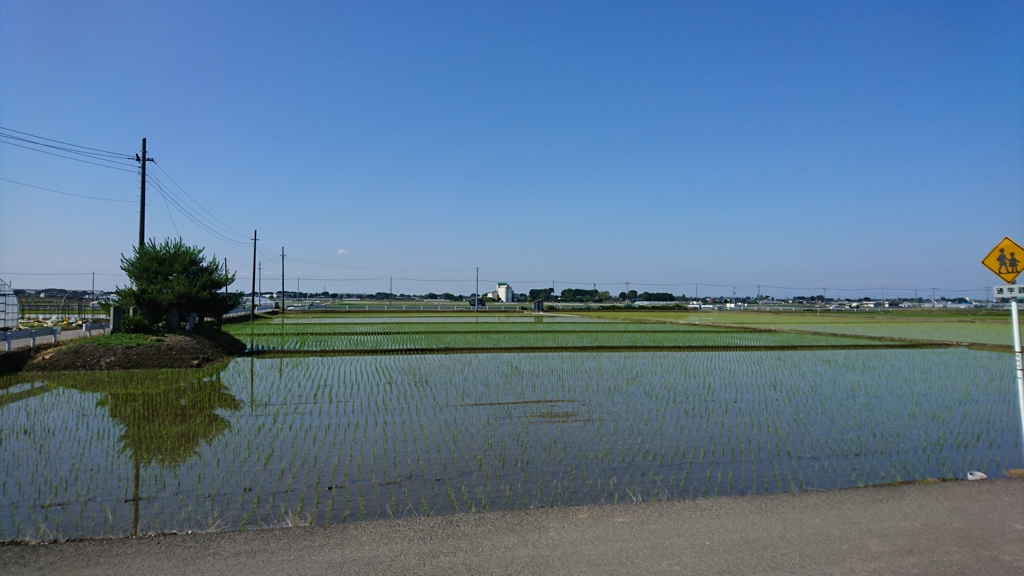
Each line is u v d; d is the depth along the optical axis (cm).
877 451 1058
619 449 1054
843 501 648
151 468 930
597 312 8312
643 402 1512
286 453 1017
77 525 695
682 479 881
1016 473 770
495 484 855
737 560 499
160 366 2144
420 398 1552
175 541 538
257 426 1226
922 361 2477
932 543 536
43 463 959
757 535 552
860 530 565
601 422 1277
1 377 1938
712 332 4050
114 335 2284
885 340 3481
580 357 2547
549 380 1870
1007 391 1722
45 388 1728
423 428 1208
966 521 589
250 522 707
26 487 839
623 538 544
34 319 3750
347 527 571
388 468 932
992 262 903
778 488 842
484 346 2947
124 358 2128
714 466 955
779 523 582
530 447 1063
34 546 527
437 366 2214
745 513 610
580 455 1012
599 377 1941
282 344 3017
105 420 1284
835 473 922
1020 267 880
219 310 2750
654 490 828
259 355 2584
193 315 2588
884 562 498
